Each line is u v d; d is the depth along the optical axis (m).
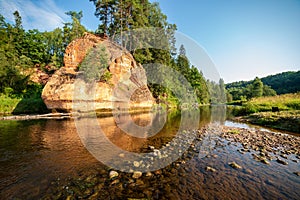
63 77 15.38
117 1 19.22
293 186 3.39
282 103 16.45
